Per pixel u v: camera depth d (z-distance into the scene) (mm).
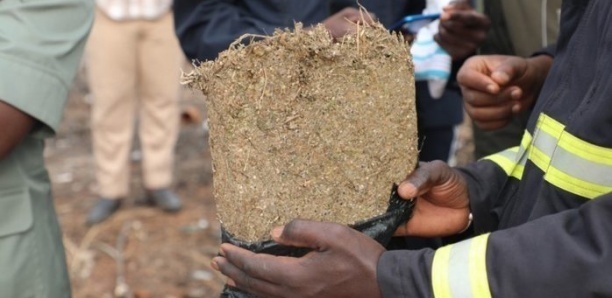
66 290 2322
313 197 1433
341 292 1323
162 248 4551
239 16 2596
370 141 1444
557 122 1459
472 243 1290
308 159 1418
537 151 1509
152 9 4609
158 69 4766
